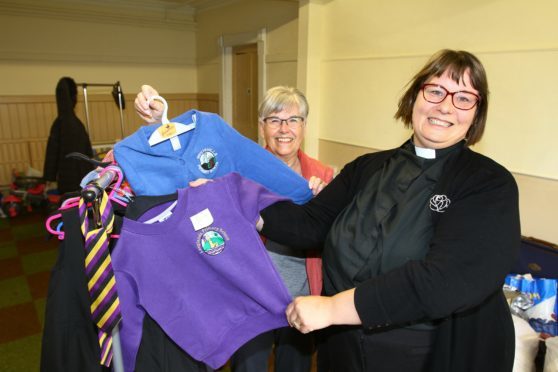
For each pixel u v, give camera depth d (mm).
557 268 1892
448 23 2295
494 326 887
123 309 838
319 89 3287
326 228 1099
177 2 4977
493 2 2062
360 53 2889
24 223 4047
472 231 783
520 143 2045
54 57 4609
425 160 947
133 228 849
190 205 899
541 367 1662
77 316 742
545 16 1873
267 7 3857
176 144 1032
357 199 1008
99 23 4801
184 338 893
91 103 4941
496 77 2098
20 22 4355
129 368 883
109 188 942
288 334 1366
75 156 936
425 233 886
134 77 5191
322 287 1229
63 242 746
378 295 774
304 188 1196
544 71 1902
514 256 782
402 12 2537
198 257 913
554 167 1933
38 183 4422
